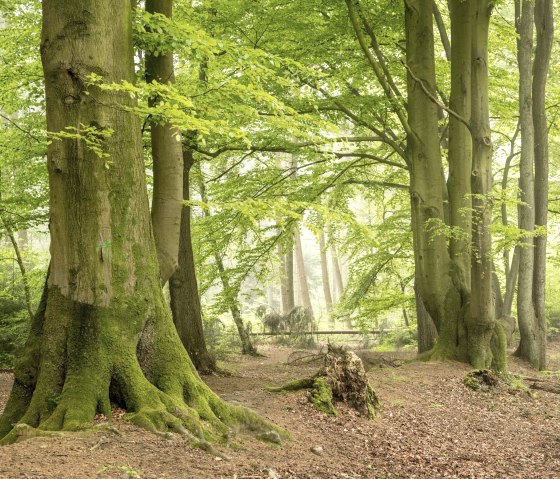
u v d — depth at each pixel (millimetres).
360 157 16281
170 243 8070
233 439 6562
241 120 10484
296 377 13734
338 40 13922
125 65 7016
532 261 16766
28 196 12406
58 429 6070
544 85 16688
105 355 6527
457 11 13266
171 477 5059
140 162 7109
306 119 7246
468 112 13688
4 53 11562
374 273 18766
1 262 16453
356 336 29078
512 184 21766
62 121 6734
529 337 16797
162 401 6496
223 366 15953
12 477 4523
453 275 13719
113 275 6727
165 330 7023
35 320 6898
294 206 7719
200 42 7117
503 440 8680
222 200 16562
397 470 6723
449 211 14156
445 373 12125
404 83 16500
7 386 12430
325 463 6504
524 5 16016
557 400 11703
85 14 6730
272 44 12797
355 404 8531
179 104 7312
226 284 17359
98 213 6730
